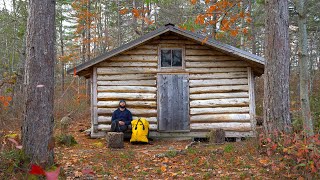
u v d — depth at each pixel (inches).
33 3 232.5
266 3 327.9
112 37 1026.7
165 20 830.5
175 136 458.0
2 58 810.2
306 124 267.6
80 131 524.7
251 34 735.7
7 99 241.1
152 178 257.0
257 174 255.3
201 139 461.7
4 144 213.9
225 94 456.8
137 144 423.2
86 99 857.5
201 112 454.9
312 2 676.1
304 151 226.1
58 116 622.2
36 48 229.8
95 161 304.2
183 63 459.8
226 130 451.8
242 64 458.0
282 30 318.3
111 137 383.2
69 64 1155.3
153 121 456.4
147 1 337.1
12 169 197.2
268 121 319.9
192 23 354.0
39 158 222.4
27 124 225.9
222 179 246.4
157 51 461.1
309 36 957.8
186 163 299.3
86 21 858.1
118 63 459.2
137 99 457.1
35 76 228.4
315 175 225.5
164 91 457.7
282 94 317.1
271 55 321.4
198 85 458.9
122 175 263.7
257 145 319.3
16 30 756.6
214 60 461.4
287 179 237.3
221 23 358.3
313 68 1035.3
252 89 455.2
